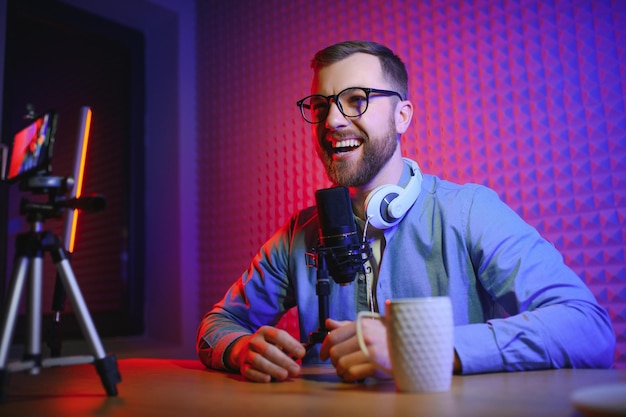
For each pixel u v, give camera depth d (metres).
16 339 2.82
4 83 2.90
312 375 1.15
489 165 2.35
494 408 0.72
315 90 1.57
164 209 3.40
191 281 3.30
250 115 3.17
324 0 2.91
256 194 3.09
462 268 1.48
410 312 0.86
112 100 3.58
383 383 0.99
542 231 2.22
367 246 1.29
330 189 1.26
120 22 3.50
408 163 1.63
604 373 1.01
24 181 0.98
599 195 2.12
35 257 0.92
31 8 3.09
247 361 1.12
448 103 2.47
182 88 3.42
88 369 1.35
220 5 3.40
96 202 0.94
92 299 3.55
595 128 2.14
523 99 2.30
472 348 1.05
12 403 0.89
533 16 2.30
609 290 2.07
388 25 2.67
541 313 1.15
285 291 1.73
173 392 0.97
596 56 2.15
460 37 2.47
